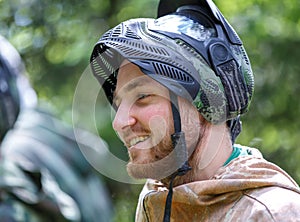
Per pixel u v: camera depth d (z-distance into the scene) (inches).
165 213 172.9
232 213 170.2
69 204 369.4
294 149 475.2
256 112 476.1
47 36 534.6
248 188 171.2
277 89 481.7
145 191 185.9
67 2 540.4
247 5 482.6
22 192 340.5
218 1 476.7
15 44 510.6
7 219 330.0
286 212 165.9
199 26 180.4
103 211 401.4
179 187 173.6
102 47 179.9
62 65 501.0
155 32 176.6
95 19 532.4
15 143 369.4
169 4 189.6
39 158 376.2
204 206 173.3
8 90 346.3
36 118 394.0
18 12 533.0
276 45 484.1
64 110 487.2
